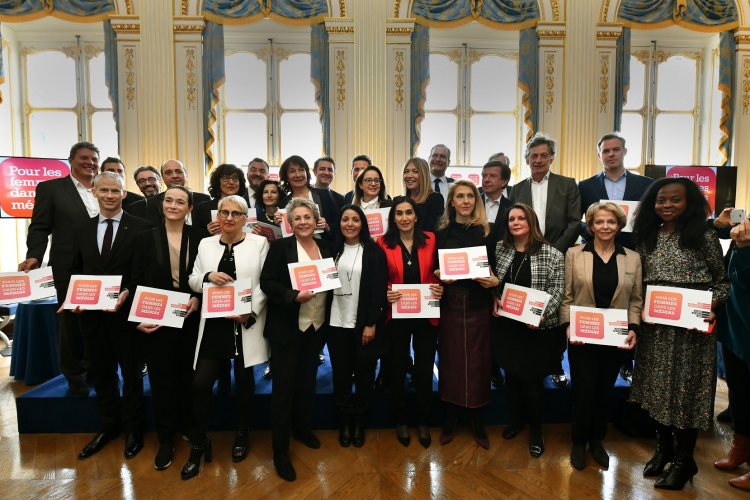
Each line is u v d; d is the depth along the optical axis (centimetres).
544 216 288
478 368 230
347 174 511
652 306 200
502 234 255
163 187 425
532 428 233
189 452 232
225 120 554
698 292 191
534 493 200
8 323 484
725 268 213
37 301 343
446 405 249
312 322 222
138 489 202
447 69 569
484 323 231
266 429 258
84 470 217
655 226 215
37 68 545
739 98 528
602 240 213
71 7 487
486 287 225
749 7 515
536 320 209
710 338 197
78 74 545
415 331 235
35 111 546
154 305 207
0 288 225
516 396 243
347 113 507
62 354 248
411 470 218
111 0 488
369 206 280
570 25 509
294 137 562
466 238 233
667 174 493
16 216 471
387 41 503
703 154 577
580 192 302
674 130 583
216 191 300
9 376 356
